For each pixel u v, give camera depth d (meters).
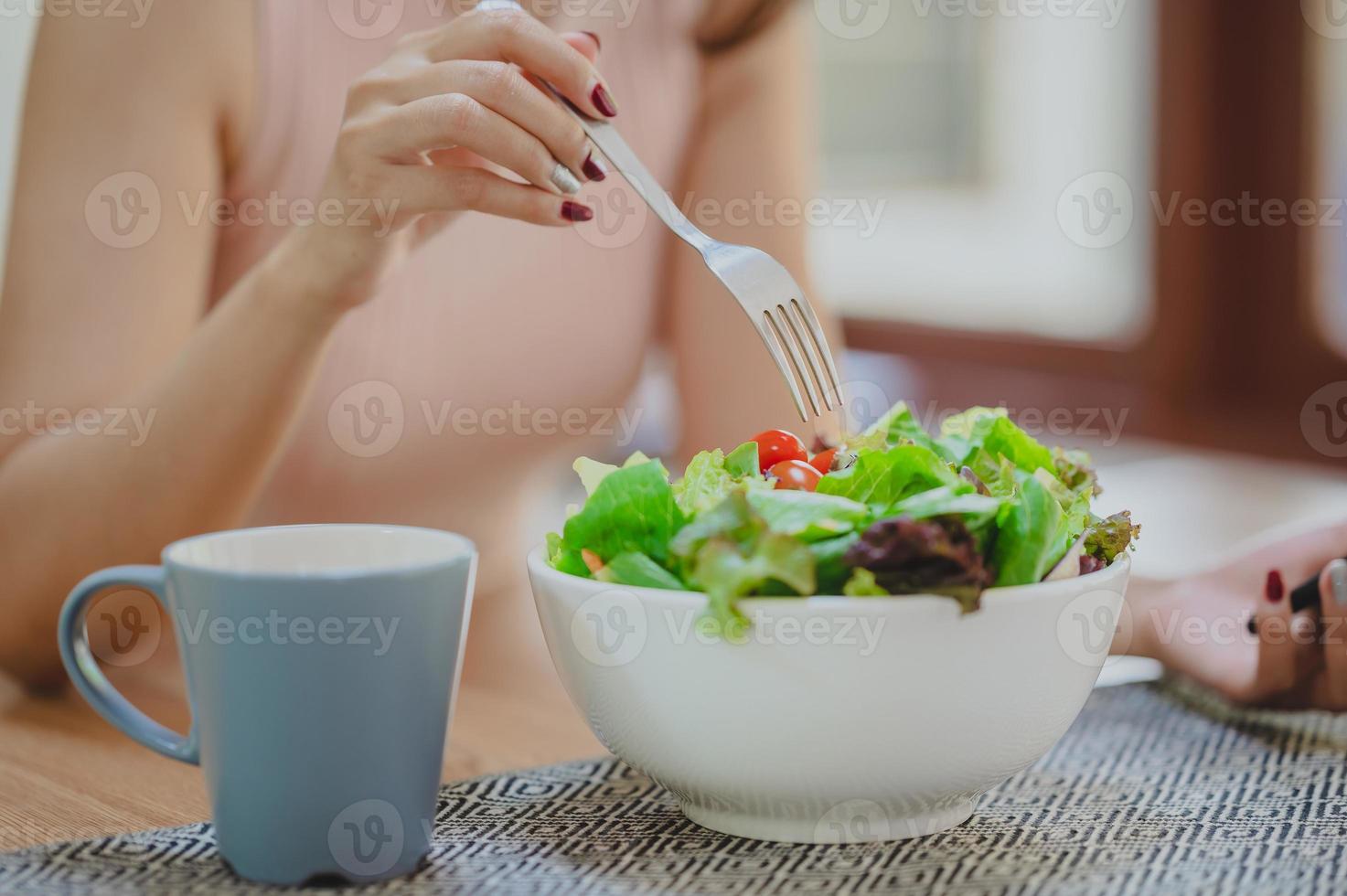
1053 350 2.80
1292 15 2.37
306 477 1.17
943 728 0.50
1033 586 0.50
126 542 0.92
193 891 0.49
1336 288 2.38
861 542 0.48
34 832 0.58
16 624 0.92
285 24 1.06
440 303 1.19
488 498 1.30
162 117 1.00
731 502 0.49
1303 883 0.50
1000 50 2.76
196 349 0.90
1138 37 2.58
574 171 0.68
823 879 0.50
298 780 0.48
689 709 0.50
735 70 1.33
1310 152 2.39
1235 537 1.48
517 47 0.68
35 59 1.01
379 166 0.71
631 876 0.51
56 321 0.99
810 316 0.70
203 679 0.48
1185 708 0.74
